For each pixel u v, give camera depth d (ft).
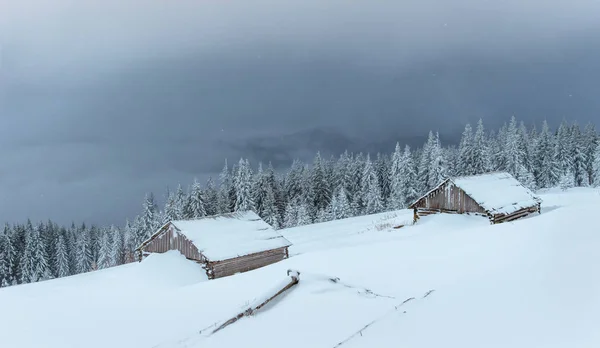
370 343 23.50
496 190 106.11
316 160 271.90
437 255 46.01
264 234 95.40
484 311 24.14
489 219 96.73
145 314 42.88
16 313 51.13
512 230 48.44
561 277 26.13
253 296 43.01
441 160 210.18
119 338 35.96
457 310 25.39
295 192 281.95
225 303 42.45
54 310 51.06
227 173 278.26
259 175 256.93
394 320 26.21
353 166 288.30
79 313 47.39
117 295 58.95
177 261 84.33
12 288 80.69
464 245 47.98
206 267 82.17
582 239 33.58
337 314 32.07
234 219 99.19
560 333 19.22
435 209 111.34
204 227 91.30
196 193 211.41
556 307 22.15
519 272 29.99
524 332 20.35
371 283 39.93
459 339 21.35
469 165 234.17
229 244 86.94
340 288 38.63
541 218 51.11
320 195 265.75
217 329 33.09
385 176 284.41
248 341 29.22
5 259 245.24
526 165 254.47
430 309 26.76
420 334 22.98
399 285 37.78
